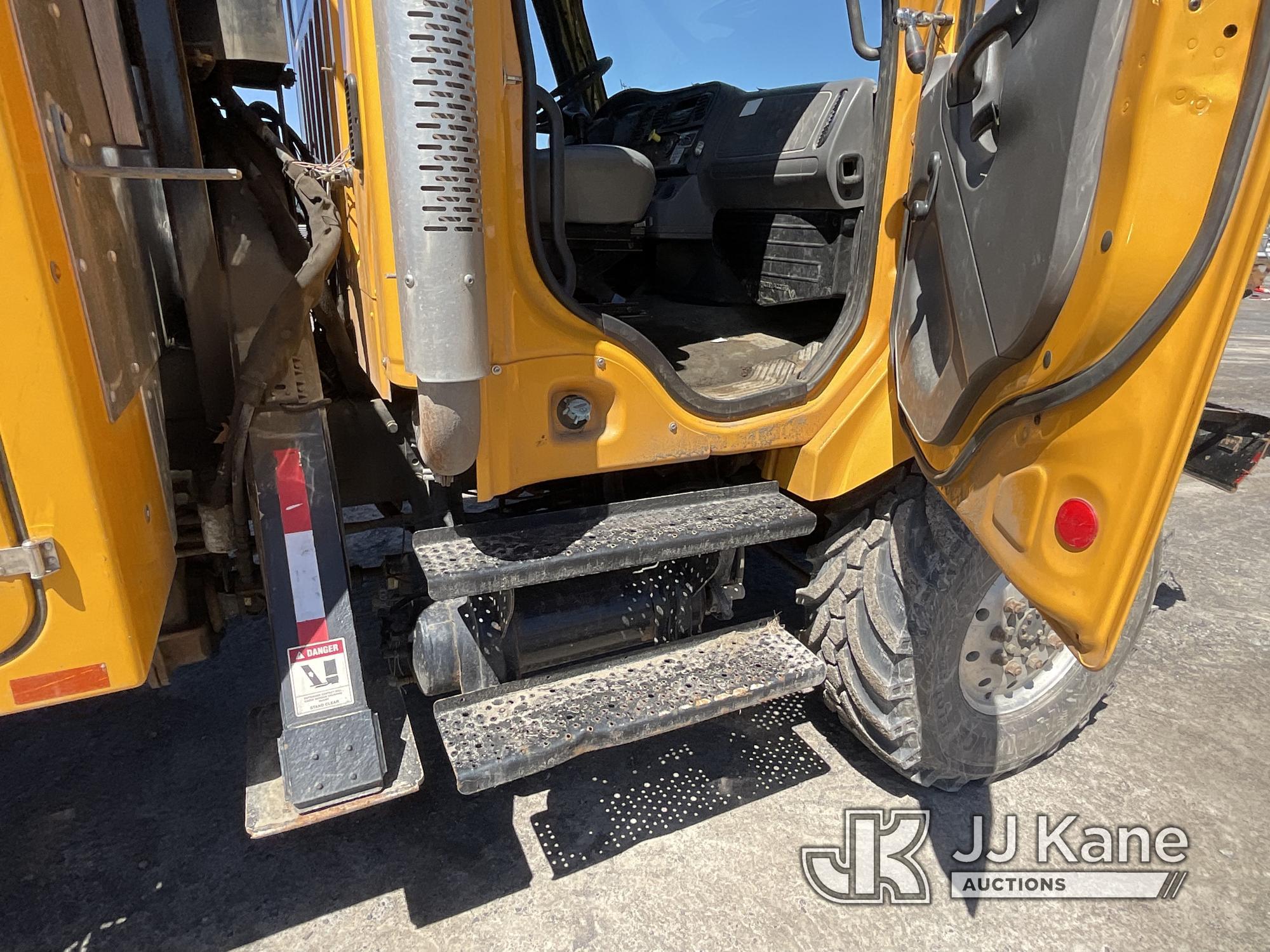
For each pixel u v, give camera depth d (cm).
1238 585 384
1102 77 122
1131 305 122
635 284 338
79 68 129
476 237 140
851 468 207
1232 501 507
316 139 243
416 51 127
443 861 216
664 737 267
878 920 199
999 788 246
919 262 188
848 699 223
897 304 199
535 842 223
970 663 227
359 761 170
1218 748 265
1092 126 124
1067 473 139
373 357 182
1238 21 105
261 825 162
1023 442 150
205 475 193
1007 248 146
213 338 191
